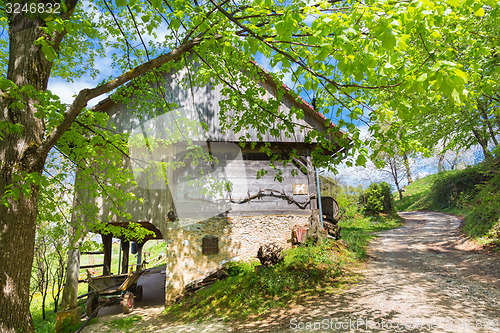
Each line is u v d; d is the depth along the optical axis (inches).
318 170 474.3
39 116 128.3
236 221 431.8
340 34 85.4
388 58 96.0
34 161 137.0
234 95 182.2
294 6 105.4
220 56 196.1
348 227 777.6
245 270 395.9
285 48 138.9
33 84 143.3
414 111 116.5
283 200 457.4
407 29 89.4
